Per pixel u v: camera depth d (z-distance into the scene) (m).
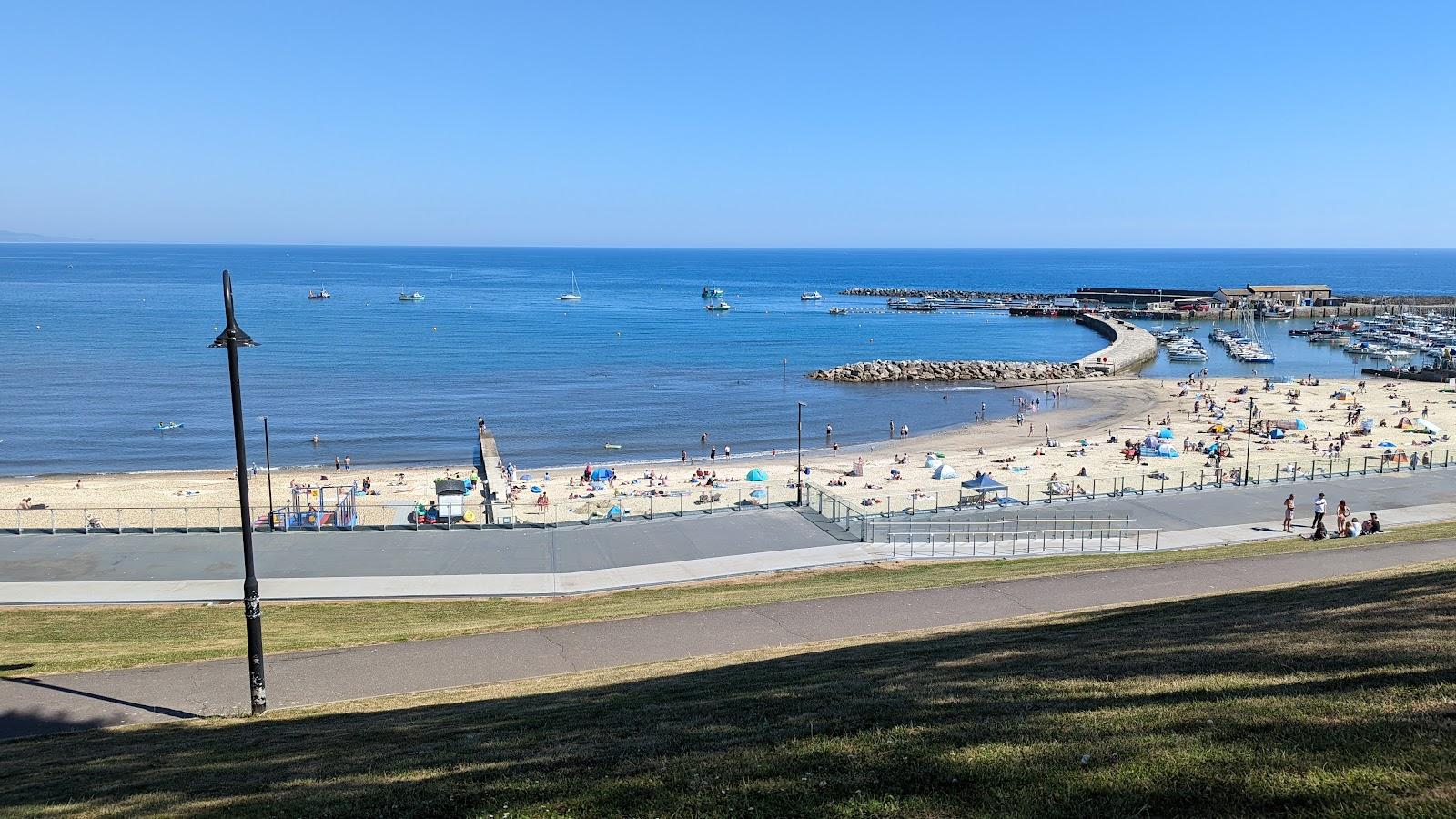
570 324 155.88
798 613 20.48
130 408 79.00
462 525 31.25
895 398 87.31
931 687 10.96
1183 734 7.77
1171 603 17.45
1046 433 67.50
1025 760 7.54
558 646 18.48
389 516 37.31
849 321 166.00
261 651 14.84
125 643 19.47
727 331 147.25
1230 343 126.25
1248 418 69.12
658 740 9.58
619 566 26.67
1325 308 168.50
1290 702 8.39
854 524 31.45
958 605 20.75
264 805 8.45
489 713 12.44
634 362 110.88
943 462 51.88
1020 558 27.14
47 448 64.25
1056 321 167.62
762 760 8.30
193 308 173.00
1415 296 191.12
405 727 11.89
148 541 28.97
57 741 13.16
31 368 99.25
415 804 8.05
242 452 14.31
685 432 71.88
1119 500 35.03
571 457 63.09
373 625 21.02
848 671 13.07
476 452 64.19
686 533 30.17
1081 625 15.56
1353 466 48.62
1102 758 7.39
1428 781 6.29
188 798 8.96
